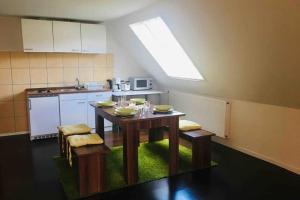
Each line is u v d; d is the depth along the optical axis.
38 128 4.65
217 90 4.29
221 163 3.63
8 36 4.59
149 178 3.14
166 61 5.10
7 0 3.42
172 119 3.18
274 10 2.28
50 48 4.70
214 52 3.44
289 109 3.31
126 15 4.42
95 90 5.06
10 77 4.79
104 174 2.85
